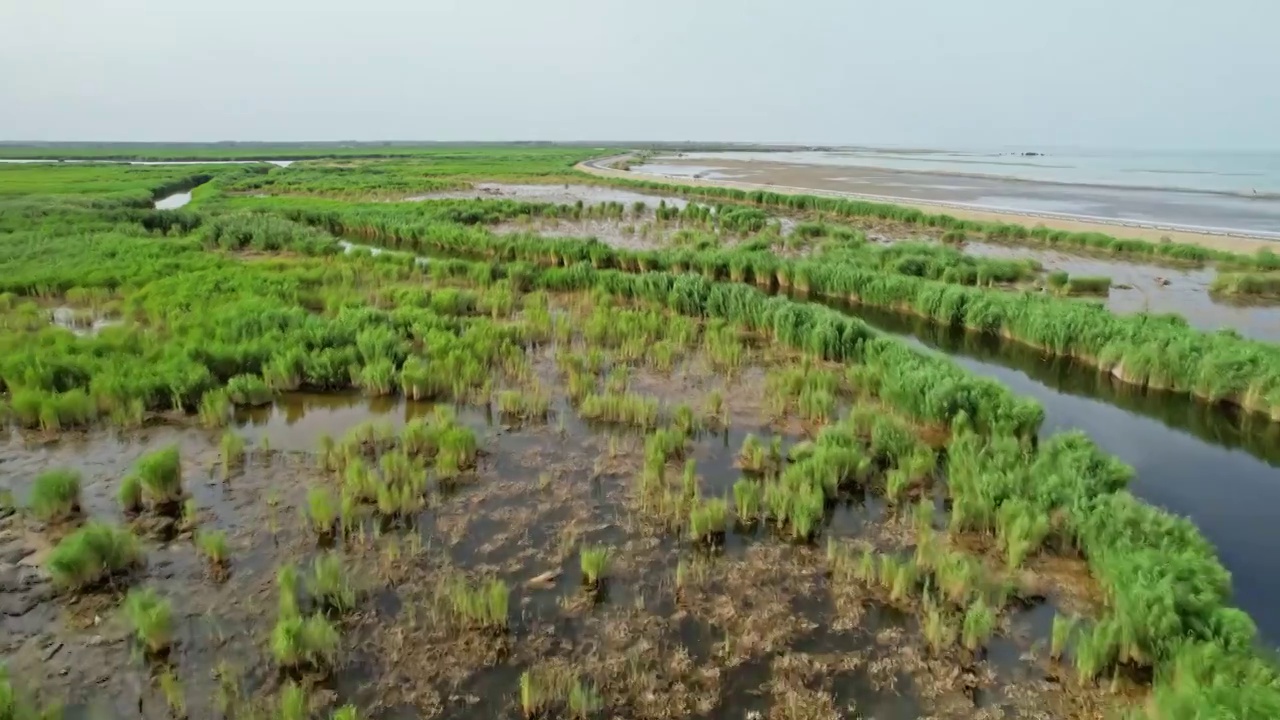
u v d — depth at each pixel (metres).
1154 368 14.81
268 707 6.36
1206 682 6.43
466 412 13.09
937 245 27.91
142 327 17.05
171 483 9.73
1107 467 10.30
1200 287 23.78
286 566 8.27
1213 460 12.21
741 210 38.25
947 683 6.84
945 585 8.00
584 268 22.78
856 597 8.05
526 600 7.89
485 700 6.52
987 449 11.06
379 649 7.09
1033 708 6.55
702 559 8.72
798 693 6.69
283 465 10.87
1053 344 17.19
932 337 19.14
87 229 30.75
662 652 7.19
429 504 9.79
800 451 11.23
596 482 10.55
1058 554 8.91
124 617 7.47
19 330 16.67
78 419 12.04
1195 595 7.34
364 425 11.61
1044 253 29.42
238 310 17.44
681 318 18.47
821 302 22.34
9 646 7.04
